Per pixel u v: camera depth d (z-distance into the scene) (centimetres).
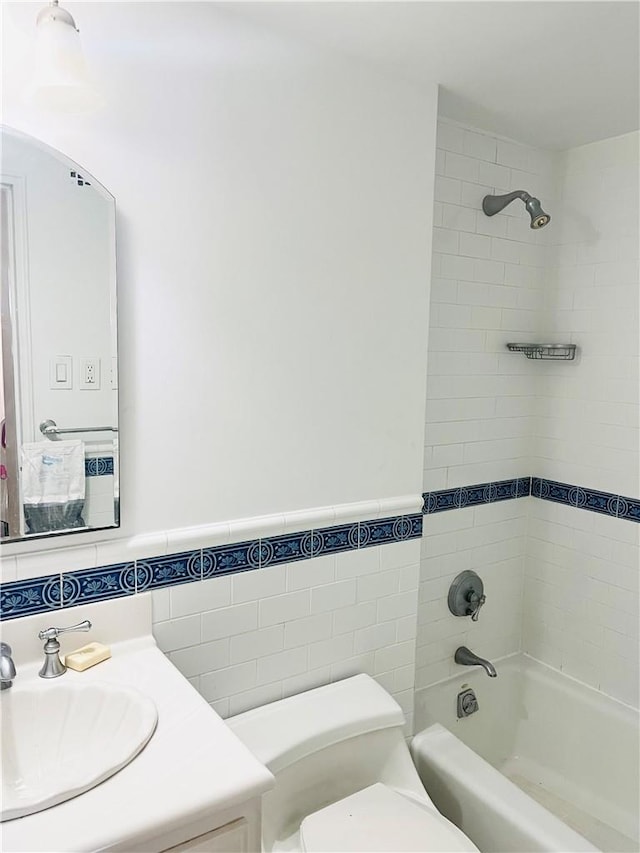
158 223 135
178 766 101
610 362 218
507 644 250
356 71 158
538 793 220
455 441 222
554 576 241
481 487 232
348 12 137
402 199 171
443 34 146
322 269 159
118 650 136
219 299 145
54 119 121
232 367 148
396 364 176
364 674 179
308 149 153
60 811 91
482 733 233
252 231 147
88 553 134
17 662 127
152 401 139
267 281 151
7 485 124
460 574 230
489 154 214
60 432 128
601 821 205
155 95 132
